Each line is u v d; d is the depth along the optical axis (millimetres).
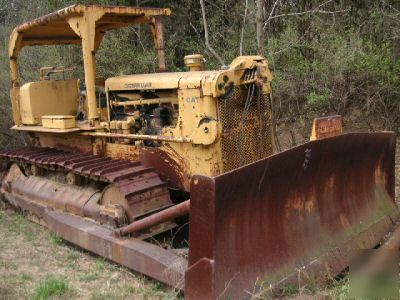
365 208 4633
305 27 9586
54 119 5617
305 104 9289
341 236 4211
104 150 5602
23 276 4332
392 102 8672
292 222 3852
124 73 9844
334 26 9141
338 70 8523
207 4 11070
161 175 5016
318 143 3898
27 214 6117
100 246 4484
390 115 8672
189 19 11297
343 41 8453
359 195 4629
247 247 3475
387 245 4164
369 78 8547
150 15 5805
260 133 4875
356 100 9148
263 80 4777
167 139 4820
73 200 5270
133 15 5785
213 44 10000
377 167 4906
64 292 3961
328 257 3969
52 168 5727
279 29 9844
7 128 8906
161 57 6016
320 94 8797
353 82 8648
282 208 3781
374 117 8867
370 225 4559
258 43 6961
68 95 6480
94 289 4027
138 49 10500
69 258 4785
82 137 5883
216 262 3266
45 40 6684
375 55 8211
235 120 4676
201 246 3311
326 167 4133
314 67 8609
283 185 3734
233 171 3281
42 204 5781
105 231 4586
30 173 6375
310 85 8852
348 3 9398
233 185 3303
